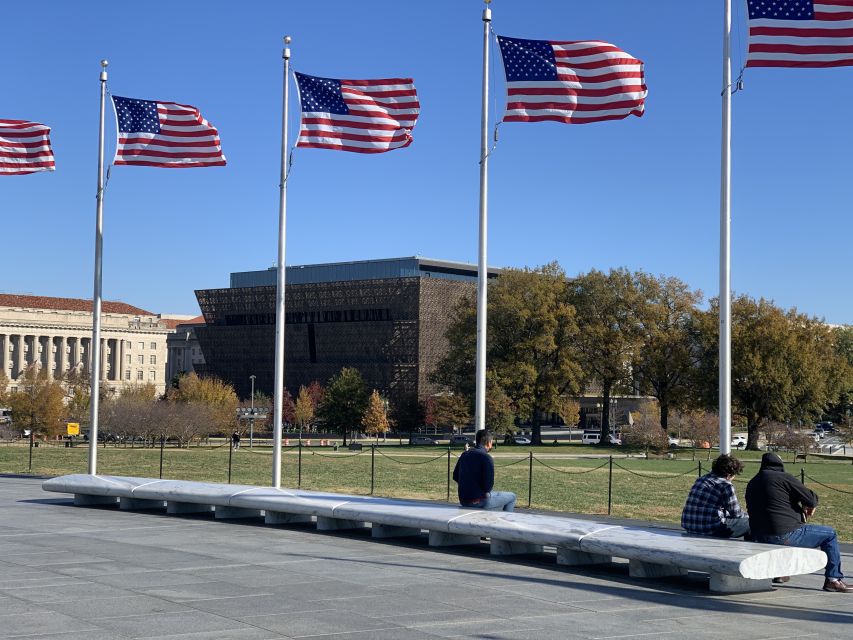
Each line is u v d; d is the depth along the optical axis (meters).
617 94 21.48
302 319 169.00
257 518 22.14
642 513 30.36
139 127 28.55
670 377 103.00
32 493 28.17
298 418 139.75
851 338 163.62
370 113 25.16
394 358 155.88
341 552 17.08
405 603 12.64
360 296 160.38
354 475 51.66
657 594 13.63
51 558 16.02
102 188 29.89
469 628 11.23
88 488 23.95
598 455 87.75
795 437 86.12
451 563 16.03
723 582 13.77
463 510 17.88
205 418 97.94
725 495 14.91
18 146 30.17
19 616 11.58
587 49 21.64
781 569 13.27
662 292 104.75
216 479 46.28
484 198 22.53
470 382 108.00
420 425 136.88
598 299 105.62
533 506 31.61
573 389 104.38
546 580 14.57
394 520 17.95
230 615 11.75
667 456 84.50
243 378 177.12
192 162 28.64
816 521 30.69
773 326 93.06
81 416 121.44
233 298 179.25
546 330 102.62
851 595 13.77
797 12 18.62
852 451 102.31
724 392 18.31
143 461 61.84
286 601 12.64
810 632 11.34
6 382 143.62
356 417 124.94
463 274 191.50
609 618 11.95
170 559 16.03
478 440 18.66
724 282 18.48
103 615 11.67
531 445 107.12
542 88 21.66
